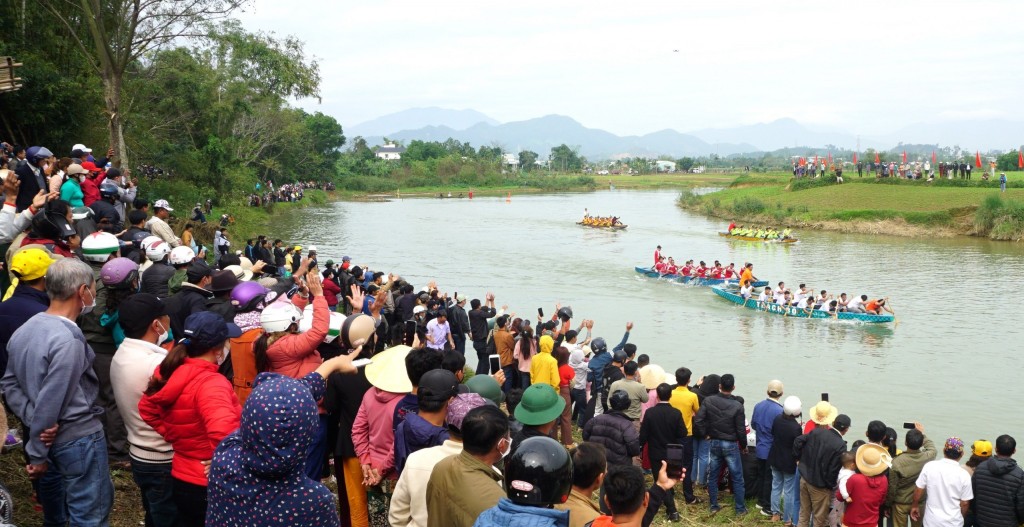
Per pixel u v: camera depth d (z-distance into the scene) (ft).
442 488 16.85
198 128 206.39
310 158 402.31
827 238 205.16
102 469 20.15
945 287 130.82
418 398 20.29
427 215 291.38
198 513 19.03
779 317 111.86
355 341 24.02
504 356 53.26
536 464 14.42
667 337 98.94
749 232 204.74
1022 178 283.38
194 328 19.01
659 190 497.46
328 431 25.14
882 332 101.14
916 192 249.96
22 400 18.76
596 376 50.08
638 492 15.49
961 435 63.87
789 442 37.24
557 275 146.72
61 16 101.71
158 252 34.17
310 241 193.26
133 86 152.35
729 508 39.88
